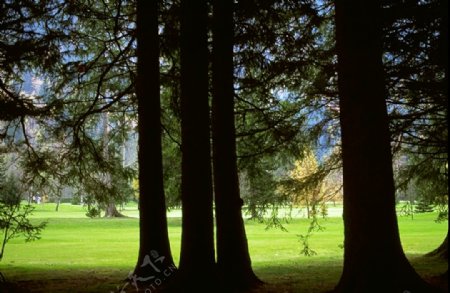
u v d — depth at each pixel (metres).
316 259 15.17
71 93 12.27
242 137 12.03
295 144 12.05
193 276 7.60
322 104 11.86
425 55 8.88
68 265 14.28
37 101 11.27
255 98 12.42
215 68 9.11
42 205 61.53
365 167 6.43
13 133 11.43
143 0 9.80
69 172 12.03
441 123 9.61
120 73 12.51
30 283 9.94
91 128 13.08
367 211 6.37
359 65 6.62
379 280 6.20
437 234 22.88
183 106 7.98
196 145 7.84
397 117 9.21
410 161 13.00
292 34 11.02
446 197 13.29
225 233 8.79
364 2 6.71
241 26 10.30
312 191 13.25
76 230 30.95
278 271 12.09
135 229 31.84
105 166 12.27
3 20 9.61
